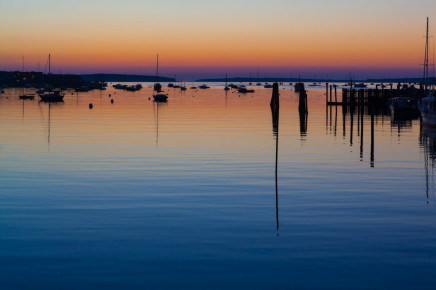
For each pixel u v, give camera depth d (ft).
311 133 149.48
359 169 87.81
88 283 38.70
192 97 488.02
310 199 65.21
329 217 56.49
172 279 39.45
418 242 47.62
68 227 52.44
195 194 67.77
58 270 41.11
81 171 84.28
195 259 43.50
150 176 80.23
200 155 103.09
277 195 67.36
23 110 260.62
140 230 51.57
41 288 37.83
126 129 159.53
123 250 45.65
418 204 62.75
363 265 41.91
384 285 38.17
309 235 49.93
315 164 92.58
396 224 53.83
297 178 79.30
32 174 81.41
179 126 171.32
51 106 302.45
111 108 286.66
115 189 70.49
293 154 105.19
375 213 58.34
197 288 37.88
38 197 65.41
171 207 60.80
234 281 39.06
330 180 77.87
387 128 168.55
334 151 110.32
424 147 118.42
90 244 47.21
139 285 38.34
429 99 174.40
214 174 82.23
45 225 53.11
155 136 138.72
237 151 109.19
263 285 38.34
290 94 618.03
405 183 75.77
